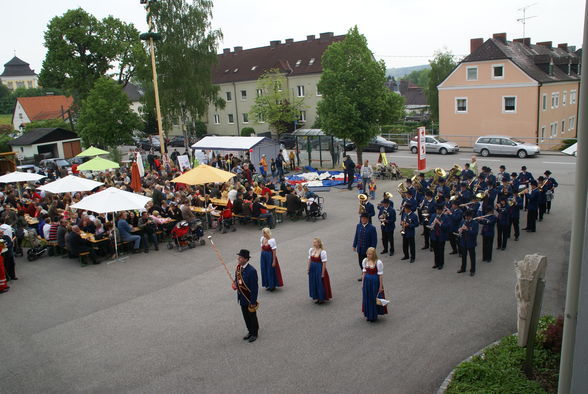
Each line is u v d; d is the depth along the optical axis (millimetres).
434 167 32188
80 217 18141
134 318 11422
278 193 23078
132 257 16406
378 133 30469
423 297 11664
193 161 33625
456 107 44500
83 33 48625
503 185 16312
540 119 41062
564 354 5762
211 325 10766
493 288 12047
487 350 8719
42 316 11875
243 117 60938
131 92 88188
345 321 10547
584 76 5316
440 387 7789
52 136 45094
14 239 17234
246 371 8742
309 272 11484
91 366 9289
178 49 40719
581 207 5457
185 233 16781
